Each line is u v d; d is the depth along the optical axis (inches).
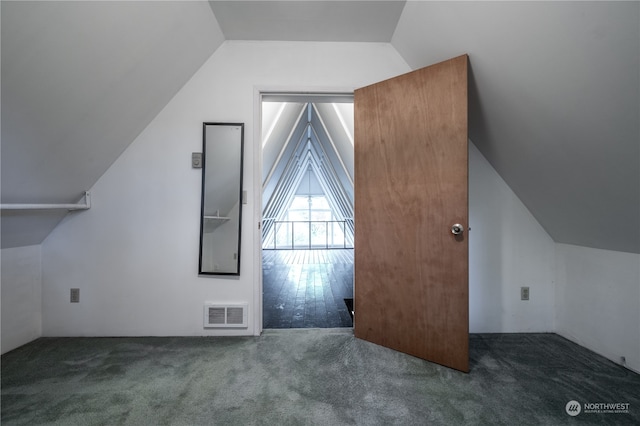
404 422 46.6
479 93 66.5
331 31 77.0
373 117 74.2
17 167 56.8
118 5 51.2
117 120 69.7
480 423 46.2
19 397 52.4
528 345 73.4
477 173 81.1
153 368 62.4
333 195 355.6
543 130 58.0
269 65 80.6
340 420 47.0
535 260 81.0
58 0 43.5
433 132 64.6
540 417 47.4
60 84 52.2
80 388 55.1
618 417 47.2
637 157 45.4
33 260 76.7
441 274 63.9
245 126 80.1
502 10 48.4
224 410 49.3
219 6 68.7
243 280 79.6
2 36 40.9
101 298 79.4
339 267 191.2
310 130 259.1
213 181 79.4
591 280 69.9
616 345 64.1
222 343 74.8
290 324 89.8
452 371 61.2
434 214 64.7
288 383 57.1
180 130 79.7
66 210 77.5
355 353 69.3
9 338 70.7
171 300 79.6
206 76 79.9
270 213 287.1
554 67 47.2
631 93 40.0
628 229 57.1
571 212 67.5
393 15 71.5
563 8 40.4
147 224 79.5
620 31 36.5
